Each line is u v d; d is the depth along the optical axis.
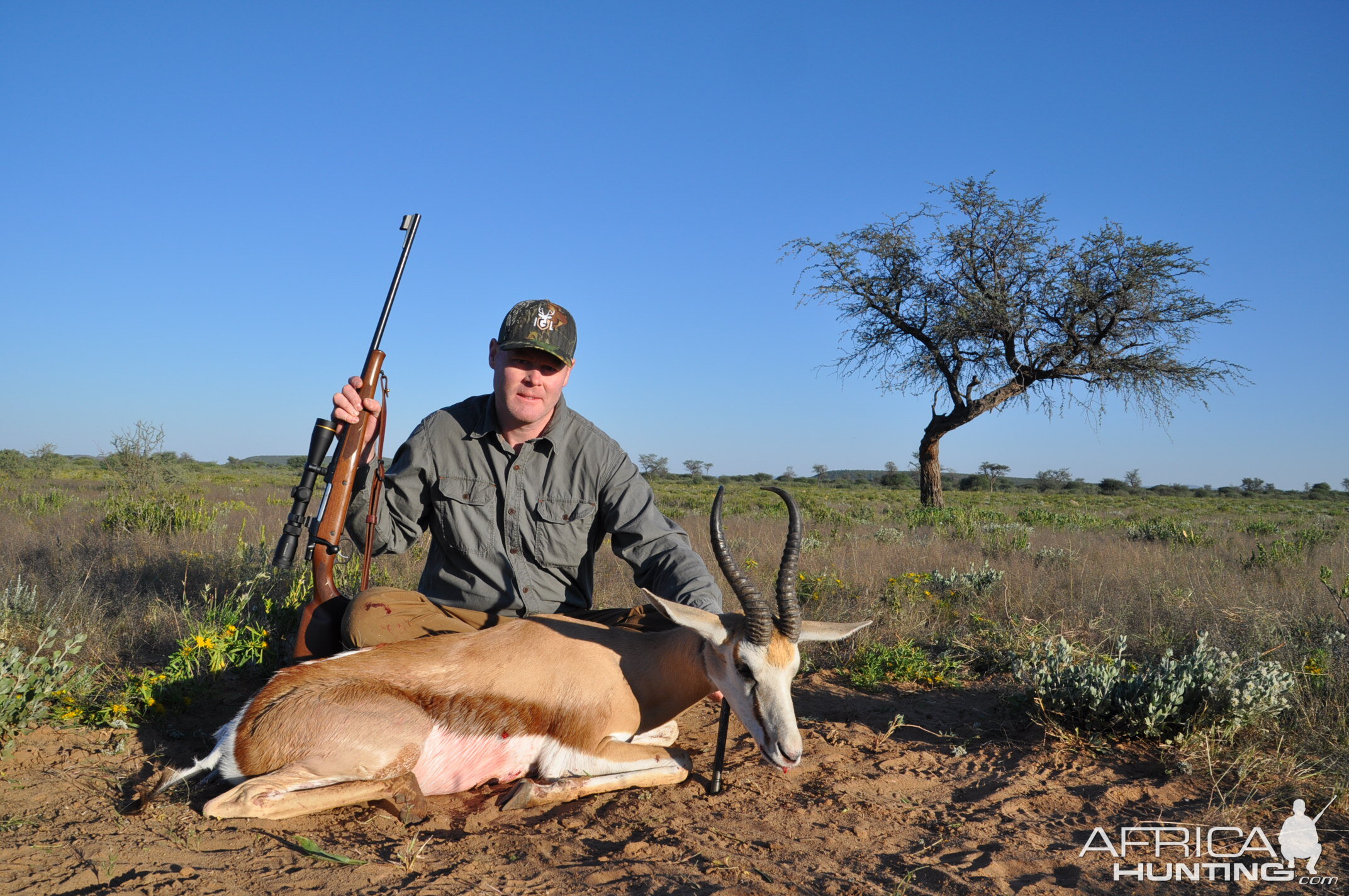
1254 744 4.34
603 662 3.99
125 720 4.38
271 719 3.56
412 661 3.82
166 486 21.17
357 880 2.95
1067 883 3.09
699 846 3.33
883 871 3.15
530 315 4.30
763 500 29.03
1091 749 4.49
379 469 4.47
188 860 3.05
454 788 3.81
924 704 5.40
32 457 37.91
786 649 3.72
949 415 29.20
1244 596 7.83
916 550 12.27
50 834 3.22
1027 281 28.36
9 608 6.00
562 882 2.99
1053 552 11.86
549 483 4.59
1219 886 3.09
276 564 4.18
